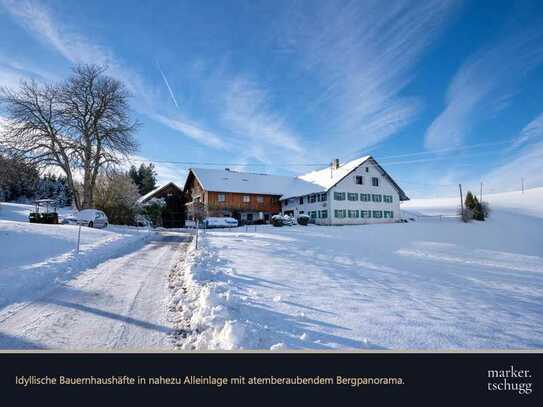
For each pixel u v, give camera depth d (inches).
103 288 299.3
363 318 227.5
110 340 188.2
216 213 1633.9
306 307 249.1
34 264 369.1
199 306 244.7
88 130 1196.5
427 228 1348.4
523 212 2470.5
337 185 1566.2
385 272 440.5
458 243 1011.3
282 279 353.4
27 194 2020.2
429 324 221.6
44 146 1130.7
